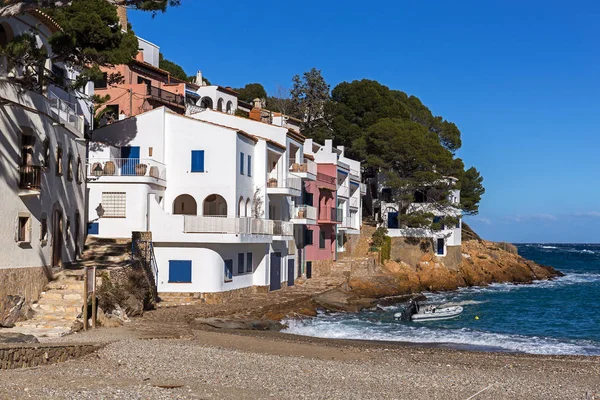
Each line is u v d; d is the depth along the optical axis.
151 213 42.19
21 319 28.06
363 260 69.12
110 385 18.45
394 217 84.75
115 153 45.81
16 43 27.98
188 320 35.38
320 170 68.06
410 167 84.56
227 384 19.70
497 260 93.88
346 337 37.47
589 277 101.62
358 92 96.44
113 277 34.16
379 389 20.23
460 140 105.44
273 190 50.97
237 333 33.78
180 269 42.00
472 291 75.38
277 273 52.59
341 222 70.00
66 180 35.44
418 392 20.11
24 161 29.50
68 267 35.25
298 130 80.06
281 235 49.97
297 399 18.14
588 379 23.73
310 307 47.34
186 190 45.66
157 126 46.16
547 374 24.61
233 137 45.22
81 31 38.47
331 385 20.44
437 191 84.38
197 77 82.50
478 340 37.41
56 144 33.47
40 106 30.88
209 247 42.00
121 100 60.78
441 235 82.19
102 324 30.00
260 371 22.09
